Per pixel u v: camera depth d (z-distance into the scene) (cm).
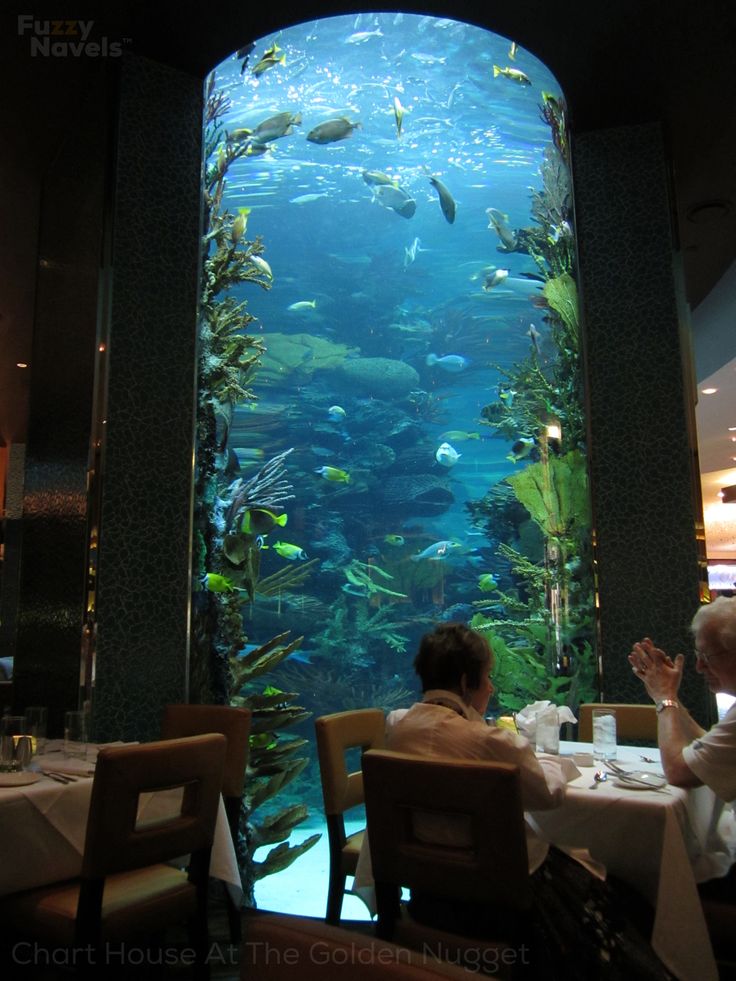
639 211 460
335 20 573
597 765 273
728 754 217
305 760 418
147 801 268
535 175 693
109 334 397
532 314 1197
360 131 947
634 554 427
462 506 1081
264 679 794
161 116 430
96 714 366
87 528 386
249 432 1105
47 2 376
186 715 348
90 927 211
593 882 205
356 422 1119
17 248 629
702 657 244
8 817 228
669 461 432
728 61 419
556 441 479
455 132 855
